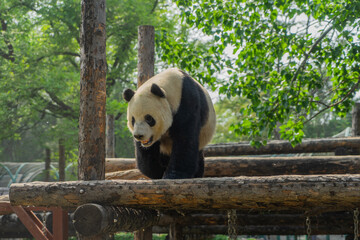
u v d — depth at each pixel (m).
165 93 6.10
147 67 9.45
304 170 8.30
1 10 25.12
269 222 9.95
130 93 6.12
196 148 6.23
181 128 6.14
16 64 23.83
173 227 10.04
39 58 25.36
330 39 8.80
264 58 8.94
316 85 8.52
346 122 35.72
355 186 4.60
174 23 26.53
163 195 5.10
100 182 5.34
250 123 8.41
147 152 6.72
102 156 6.02
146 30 9.51
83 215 5.07
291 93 8.03
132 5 25.00
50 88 22.89
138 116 5.88
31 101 23.94
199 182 5.03
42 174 21.89
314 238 15.49
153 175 6.86
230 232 5.79
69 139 24.48
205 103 6.84
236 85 8.95
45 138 28.52
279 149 11.15
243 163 8.55
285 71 8.45
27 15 26.30
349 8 7.80
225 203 5.02
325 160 8.26
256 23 9.04
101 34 6.03
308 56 8.52
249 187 4.87
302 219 9.82
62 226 7.99
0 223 12.68
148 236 8.49
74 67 29.09
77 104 25.22
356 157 8.25
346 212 9.77
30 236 13.05
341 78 8.95
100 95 6.01
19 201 5.50
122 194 5.22
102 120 6.03
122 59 26.61
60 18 24.17
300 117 8.52
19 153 42.81
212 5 9.30
